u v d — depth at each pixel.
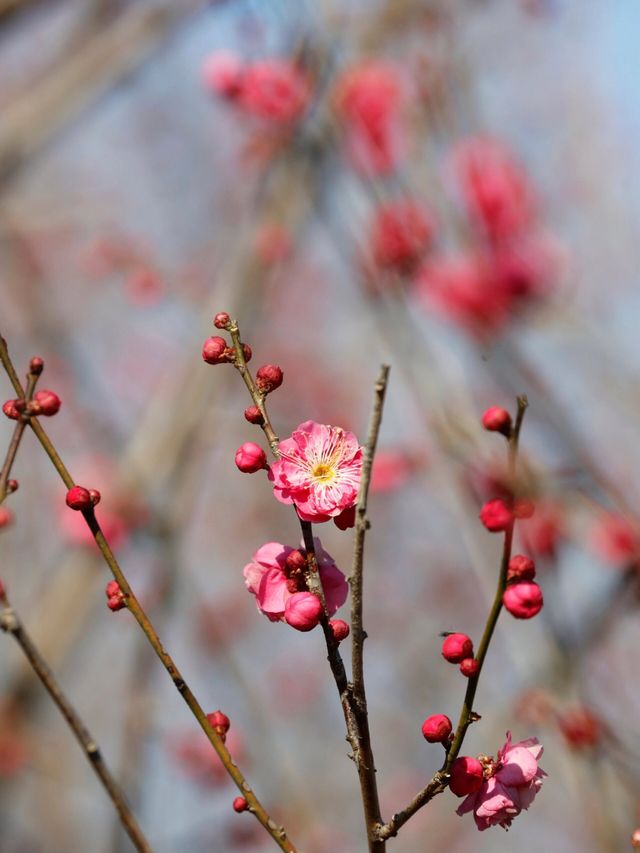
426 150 5.52
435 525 10.02
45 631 6.51
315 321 10.96
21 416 2.53
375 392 2.13
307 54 6.12
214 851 6.90
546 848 8.32
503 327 5.40
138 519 6.70
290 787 7.38
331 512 2.29
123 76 7.14
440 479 5.30
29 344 9.70
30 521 8.42
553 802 8.41
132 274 8.48
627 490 5.49
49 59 7.98
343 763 8.89
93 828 7.51
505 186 5.51
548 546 4.79
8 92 8.57
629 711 6.65
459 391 5.36
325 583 2.42
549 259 5.50
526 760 2.30
